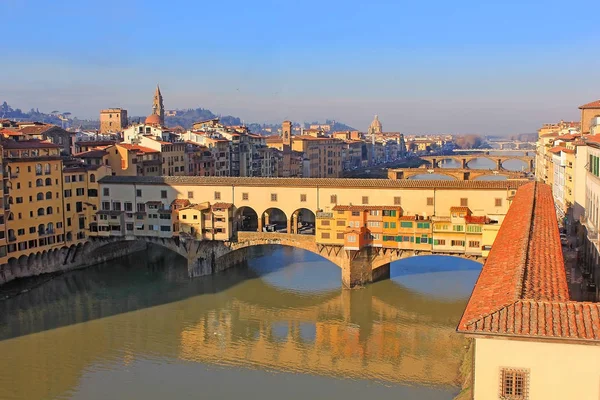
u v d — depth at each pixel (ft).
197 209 398.62
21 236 381.40
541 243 173.47
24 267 386.52
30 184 387.14
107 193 424.87
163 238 412.16
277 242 392.27
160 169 543.80
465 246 352.69
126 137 631.56
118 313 324.19
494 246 195.00
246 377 241.14
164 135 599.98
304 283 382.83
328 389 228.63
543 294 123.03
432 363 253.44
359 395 223.51
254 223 530.68
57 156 408.26
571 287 269.64
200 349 271.90
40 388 231.09
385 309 327.06
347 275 365.81
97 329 298.15
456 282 376.27
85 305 339.36
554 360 107.76
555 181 546.67
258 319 314.35
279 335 290.35
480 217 354.54
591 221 264.11
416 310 323.98
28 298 353.72
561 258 157.99
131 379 239.30
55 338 285.23
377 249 370.32
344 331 294.66
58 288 376.27
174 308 333.83
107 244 448.24
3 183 364.79
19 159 376.68
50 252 405.80
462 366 245.45
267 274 406.82
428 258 444.55
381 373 244.01
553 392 108.27
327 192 384.06
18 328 299.79
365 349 270.87
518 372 109.70
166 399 220.84
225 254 407.03
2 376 241.76
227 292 364.38
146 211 415.23
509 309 114.73
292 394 224.12
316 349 271.28
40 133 552.82
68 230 417.28
